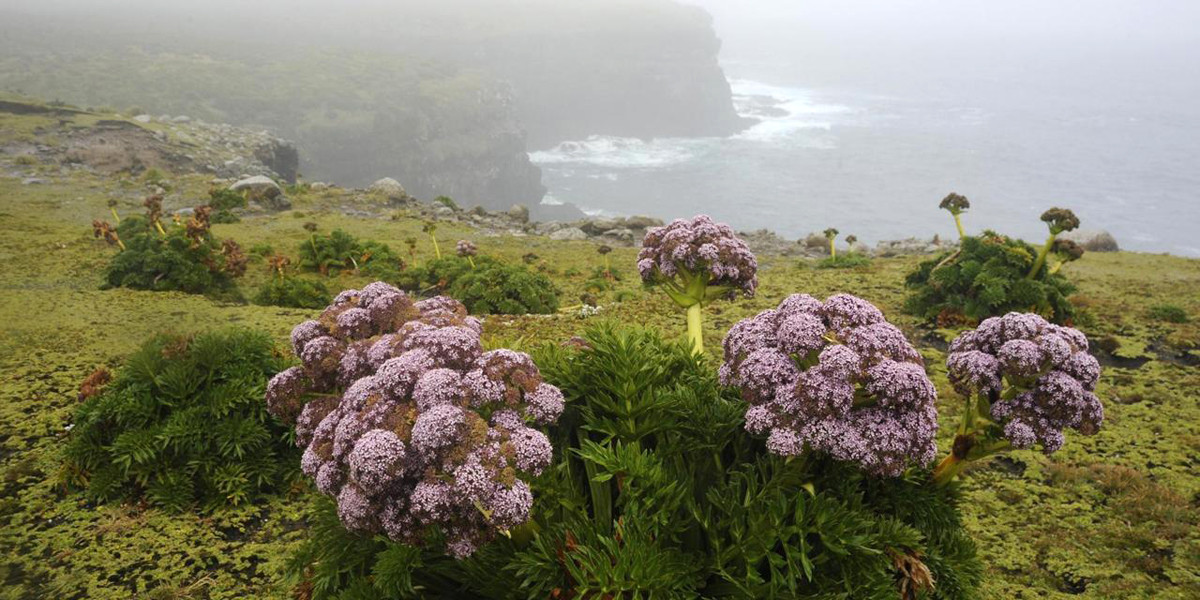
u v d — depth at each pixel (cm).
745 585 395
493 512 358
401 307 504
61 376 971
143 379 755
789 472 433
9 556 639
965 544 470
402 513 379
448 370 398
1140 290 1650
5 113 4675
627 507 409
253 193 2991
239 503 709
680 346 579
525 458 375
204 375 765
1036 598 629
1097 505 768
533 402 412
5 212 2625
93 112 5091
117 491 715
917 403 396
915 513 459
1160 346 1241
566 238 2717
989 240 1373
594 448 433
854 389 399
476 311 1612
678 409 489
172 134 4788
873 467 394
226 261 1677
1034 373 450
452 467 365
